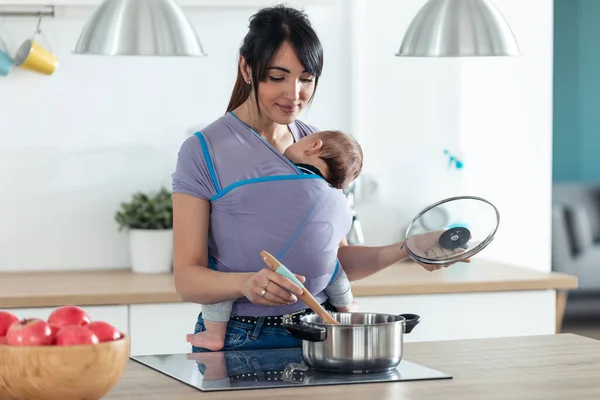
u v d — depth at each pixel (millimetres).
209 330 2359
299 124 2615
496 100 4402
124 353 1662
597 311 7461
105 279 3750
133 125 4059
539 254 4508
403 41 2889
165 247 3916
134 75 4043
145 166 4074
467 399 1784
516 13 4418
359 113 4211
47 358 1579
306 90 2324
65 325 1714
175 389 1863
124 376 1987
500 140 4422
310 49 2260
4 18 3918
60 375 1586
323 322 2119
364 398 1782
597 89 7887
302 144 2445
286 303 2127
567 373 2016
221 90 4109
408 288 3562
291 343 2357
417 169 4281
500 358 2176
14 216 4004
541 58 4434
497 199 4438
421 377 1956
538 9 4426
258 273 2115
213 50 4090
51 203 4023
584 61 7852
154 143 4074
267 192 2312
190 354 2229
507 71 4402
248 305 2344
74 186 4039
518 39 4418
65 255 4043
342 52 4191
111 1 2875
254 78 2293
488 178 4422
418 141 4281
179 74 4074
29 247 4020
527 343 2369
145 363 2119
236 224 2340
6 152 3984
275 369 2043
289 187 2314
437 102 4289
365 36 4207
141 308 3430
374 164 4246
